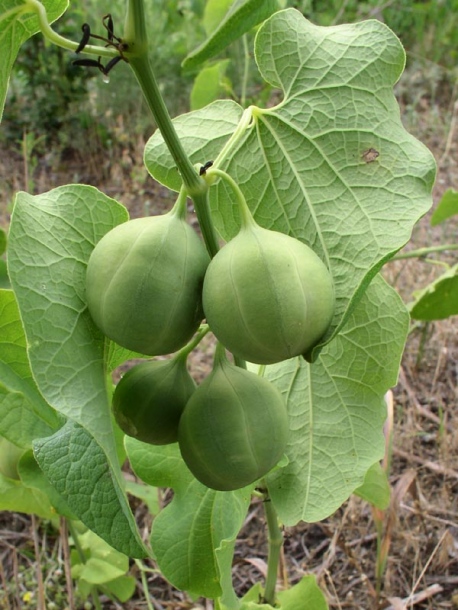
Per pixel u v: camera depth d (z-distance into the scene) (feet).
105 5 2.94
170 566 0.90
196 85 1.62
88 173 2.84
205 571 0.90
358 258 0.65
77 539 1.20
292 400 0.85
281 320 0.56
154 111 0.59
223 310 0.57
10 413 0.91
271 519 0.90
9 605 1.33
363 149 0.67
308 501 0.82
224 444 0.65
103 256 0.59
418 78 3.12
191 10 2.90
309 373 0.85
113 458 0.58
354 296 0.60
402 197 0.65
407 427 1.56
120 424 0.72
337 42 0.68
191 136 0.80
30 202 0.63
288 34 0.69
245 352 0.58
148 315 0.58
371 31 0.68
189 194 0.63
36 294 0.60
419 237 2.15
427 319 1.38
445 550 1.28
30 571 1.38
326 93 0.68
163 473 0.91
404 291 1.92
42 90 3.03
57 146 3.00
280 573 1.27
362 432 0.82
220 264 0.57
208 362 1.80
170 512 0.90
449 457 1.48
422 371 1.75
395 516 1.14
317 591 0.95
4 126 3.01
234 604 0.84
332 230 0.67
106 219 0.67
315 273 0.57
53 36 0.57
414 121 2.73
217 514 0.89
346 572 1.34
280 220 0.72
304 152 0.69
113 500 0.74
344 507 1.42
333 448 0.83
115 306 0.58
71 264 0.64
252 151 0.72
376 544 1.37
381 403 0.82
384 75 0.67
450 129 2.67
